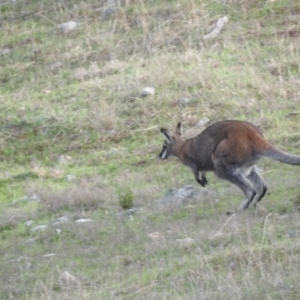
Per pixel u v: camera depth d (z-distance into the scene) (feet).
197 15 184.14
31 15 197.47
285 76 163.43
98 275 100.27
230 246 101.65
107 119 158.92
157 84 165.89
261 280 90.33
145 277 97.30
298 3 182.29
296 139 144.15
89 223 119.85
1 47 189.37
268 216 109.50
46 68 180.04
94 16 192.03
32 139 159.74
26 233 122.31
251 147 117.70
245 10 183.42
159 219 117.19
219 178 120.88
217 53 172.35
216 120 155.12
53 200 132.46
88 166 149.18
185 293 91.30
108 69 173.58
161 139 153.17
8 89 176.24
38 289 98.73
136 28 185.47
